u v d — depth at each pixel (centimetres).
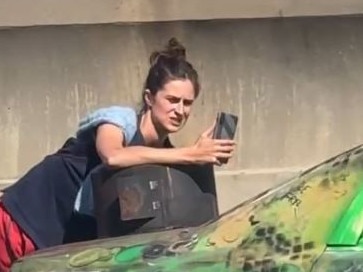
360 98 739
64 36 724
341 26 735
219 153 453
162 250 355
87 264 362
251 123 732
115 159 451
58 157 486
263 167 734
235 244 340
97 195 461
